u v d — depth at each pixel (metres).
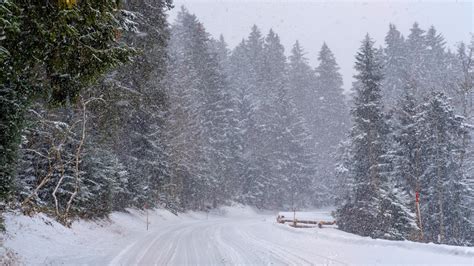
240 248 16.17
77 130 18.95
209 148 57.03
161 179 36.34
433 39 87.06
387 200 27.50
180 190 45.81
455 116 31.34
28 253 10.89
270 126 74.00
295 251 14.99
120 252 14.13
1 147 9.67
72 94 9.13
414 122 32.34
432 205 31.59
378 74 35.06
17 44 7.59
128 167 30.20
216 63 64.81
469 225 31.78
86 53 8.21
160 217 35.88
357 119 34.34
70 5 6.90
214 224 34.88
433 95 32.56
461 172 32.31
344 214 34.25
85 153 19.16
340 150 42.09
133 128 32.00
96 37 8.30
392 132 35.03
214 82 63.34
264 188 69.50
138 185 32.03
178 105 43.97
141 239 19.50
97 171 20.45
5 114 9.43
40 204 16.42
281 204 74.19
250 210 65.12
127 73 22.55
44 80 9.53
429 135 31.30
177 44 79.25
